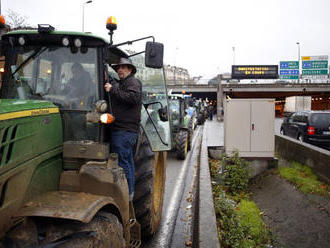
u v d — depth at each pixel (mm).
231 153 7551
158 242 4215
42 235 2051
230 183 6613
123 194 2682
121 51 3625
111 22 3059
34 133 2383
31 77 3072
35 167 2395
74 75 3027
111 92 2920
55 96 2996
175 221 4969
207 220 3869
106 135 3113
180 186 7031
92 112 2793
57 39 3031
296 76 47906
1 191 2082
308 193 5684
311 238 4328
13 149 2160
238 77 48000
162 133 4203
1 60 3166
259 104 7520
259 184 7105
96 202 2219
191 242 4148
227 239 3684
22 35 3035
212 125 26641
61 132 2771
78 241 2006
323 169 6367
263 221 5219
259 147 7570
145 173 3791
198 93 55875
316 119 11758
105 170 2578
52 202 2170
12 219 2160
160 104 4246
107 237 2217
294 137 13031
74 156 2713
